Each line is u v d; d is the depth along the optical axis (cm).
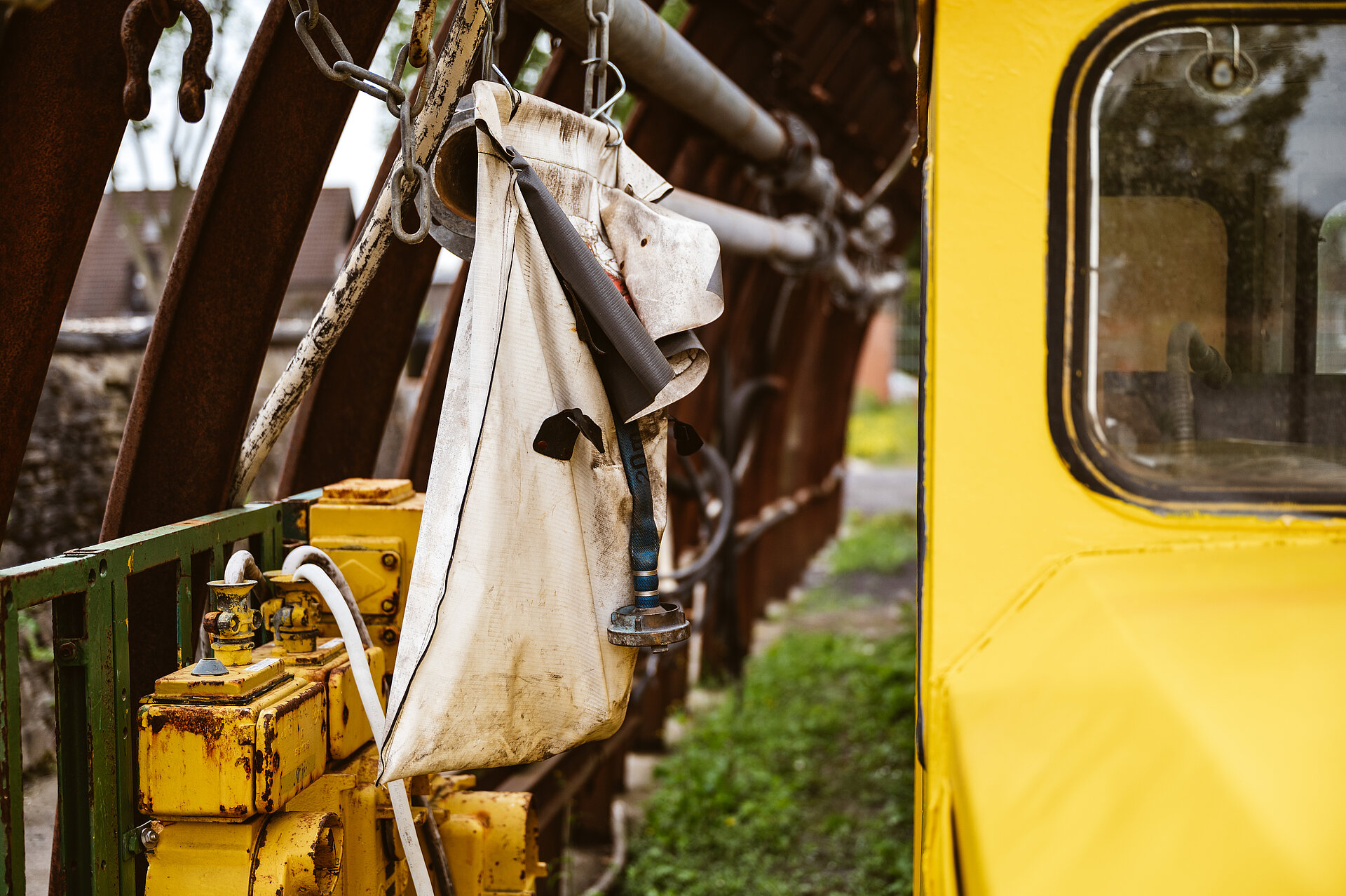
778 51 569
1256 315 165
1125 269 166
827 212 593
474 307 186
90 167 256
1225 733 111
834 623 1087
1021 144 167
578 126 213
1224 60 166
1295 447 163
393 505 283
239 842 205
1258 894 92
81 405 723
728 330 714
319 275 2697
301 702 214
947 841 142
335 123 295
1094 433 162
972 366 164
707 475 714
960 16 168
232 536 266
